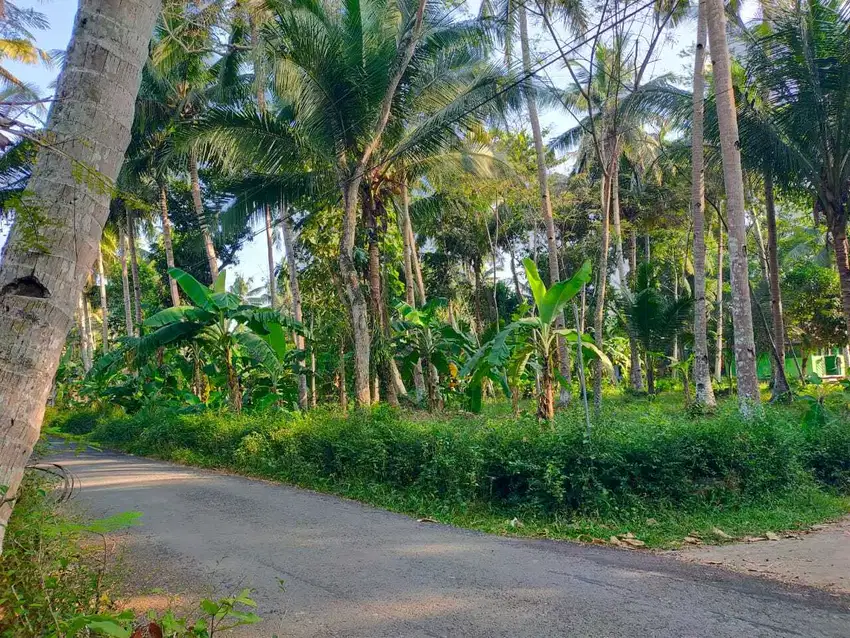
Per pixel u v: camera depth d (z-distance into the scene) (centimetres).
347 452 950
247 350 1485
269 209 1557
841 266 1417
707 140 1667
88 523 620
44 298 328
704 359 1355
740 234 1134
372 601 459
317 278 1758
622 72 1572
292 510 798
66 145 337
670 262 3344
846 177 1400
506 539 657
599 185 2881
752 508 774
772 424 877
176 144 1376
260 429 1188
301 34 1215
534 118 1736
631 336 2217
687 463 790
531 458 775
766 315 3011
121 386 2141
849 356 3722
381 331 1517
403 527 706
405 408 1602
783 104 1398
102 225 352
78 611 366
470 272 3784
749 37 1515
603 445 767
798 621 410
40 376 329
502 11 1466
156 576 523
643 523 714
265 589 488
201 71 2050
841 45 1292
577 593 469
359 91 1276
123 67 358
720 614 423
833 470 961
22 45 1708
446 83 1429
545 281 3372
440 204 1941
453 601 455
